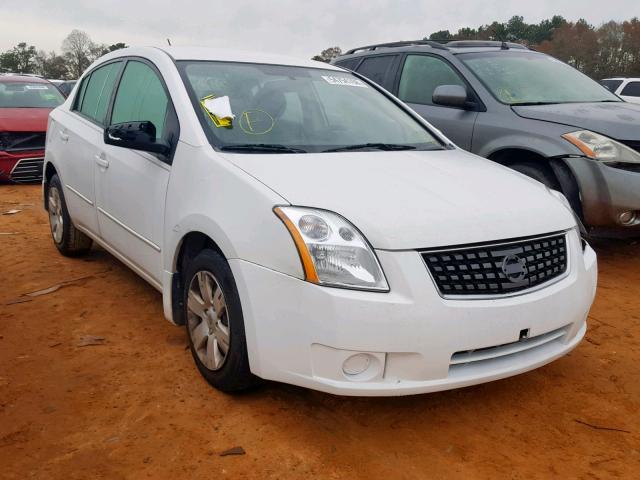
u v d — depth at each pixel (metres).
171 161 3.59
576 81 6.52
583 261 3.28
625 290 5.10
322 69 4.55
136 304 4.52
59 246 5.59
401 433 2.97
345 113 4.14
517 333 2.84
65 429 2.93
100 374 3.47
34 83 11.40
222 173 3.17
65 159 5.14
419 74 6.77
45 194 5.84
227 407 3.12
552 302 2.97
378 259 2.69
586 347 4.01
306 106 4.02
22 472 2.62
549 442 2.95
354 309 2.61
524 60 6.59
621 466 2.78
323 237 2.70
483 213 2.96
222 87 3.87
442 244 2.75
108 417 3.04
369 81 4.75
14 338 3.93
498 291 2.84
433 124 6.29
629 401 3.35
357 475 2.64
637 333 4.24
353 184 3.05
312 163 3.31
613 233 5.34
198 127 3.51
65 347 3.81
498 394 3.38
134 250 4.07
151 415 3.05
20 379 3.40
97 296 4.67
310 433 2.93
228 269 3.02
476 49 6.64
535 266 2.99
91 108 5.03
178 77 3.83
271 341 2.79
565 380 3.56
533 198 3.29
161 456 2.74
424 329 2.64
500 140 5.65
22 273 5.20
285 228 2.75
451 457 2.80
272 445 2.83
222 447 2.81
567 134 5.26
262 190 2.93
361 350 2.63
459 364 2.82
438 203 2.96
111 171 4.26
